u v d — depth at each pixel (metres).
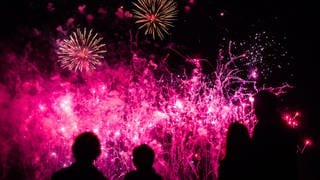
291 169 5.69
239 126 5.96
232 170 5.80
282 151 5.71
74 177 5.32
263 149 5.76
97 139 5.51
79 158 5.41
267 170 5.68
